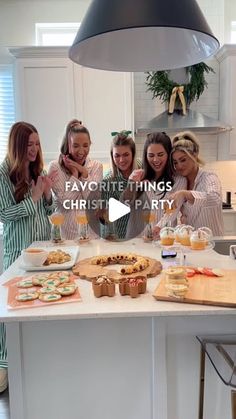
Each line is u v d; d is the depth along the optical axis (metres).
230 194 3.60
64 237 2.25
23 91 3.26
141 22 1.03
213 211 2.01
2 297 1.21
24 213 1.95
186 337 1.37
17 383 1.36
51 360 1.38
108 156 3.34
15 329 1.33
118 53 1.41
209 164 3.82
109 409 1.42
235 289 1.20
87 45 1.29
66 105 3.29
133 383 1.40
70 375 1.39
